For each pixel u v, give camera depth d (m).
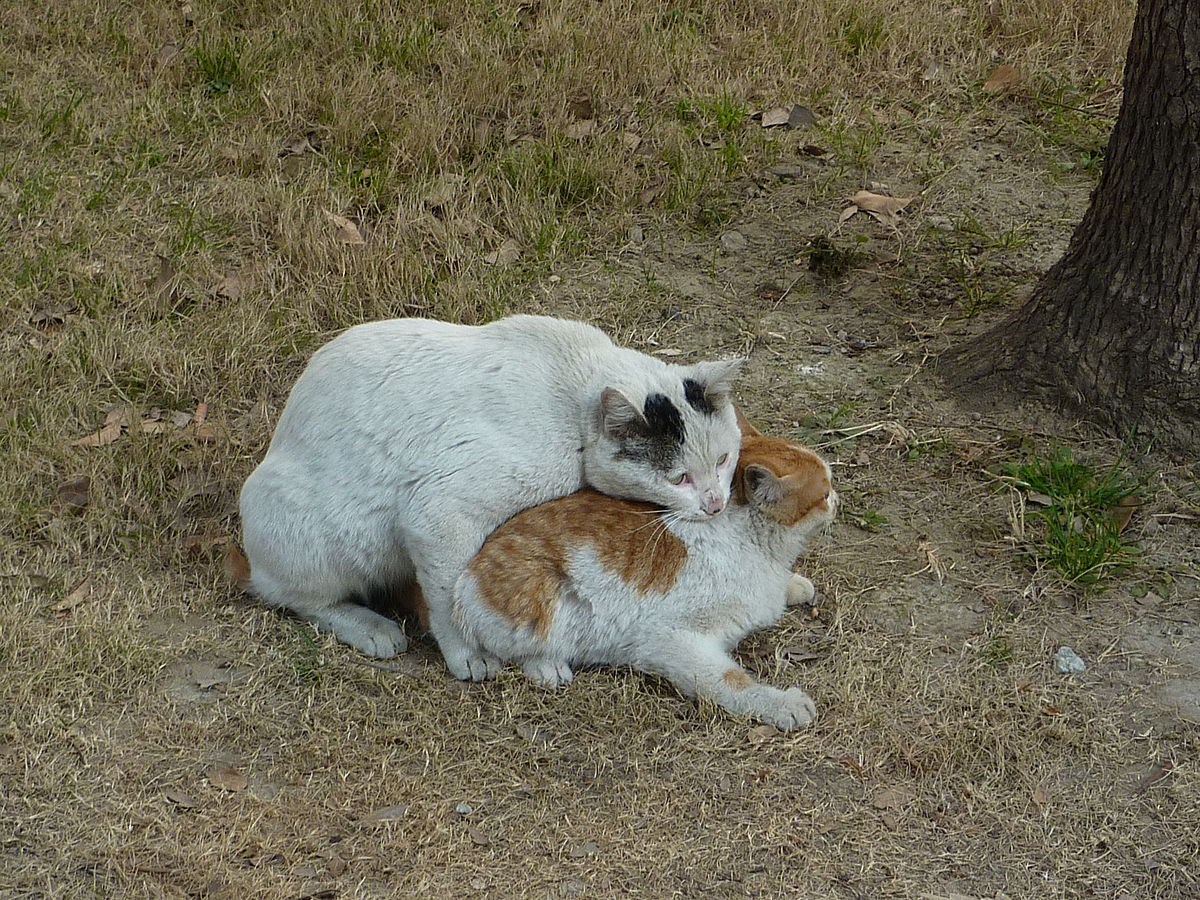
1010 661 2.90
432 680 2.92
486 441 2.88
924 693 2.87
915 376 3.27
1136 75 3.05
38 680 2.88
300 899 2.71
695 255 3.51
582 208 3.59
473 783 2.81
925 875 2.72
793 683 2.90
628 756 2.83
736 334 3.37
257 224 3.54
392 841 2.75
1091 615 2.95
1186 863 2.72
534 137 3.71
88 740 2.84
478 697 2.90
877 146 3.70
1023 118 3.75
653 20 3.95
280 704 2.89
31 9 3.95
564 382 2.92
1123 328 3.11
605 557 2.88
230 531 3.09
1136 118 3.05
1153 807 2.77
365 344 2.95
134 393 3.29
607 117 3.75
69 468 3.16
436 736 2.85
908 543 3.05
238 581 3.01
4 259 3.45
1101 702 2.86
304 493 2.93
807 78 3.84
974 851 2.74
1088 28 3.90
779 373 3.30
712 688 2.87
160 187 3.61
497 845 2.75
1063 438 3.14
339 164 3.63
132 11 3.96
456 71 3.80
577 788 2.81
